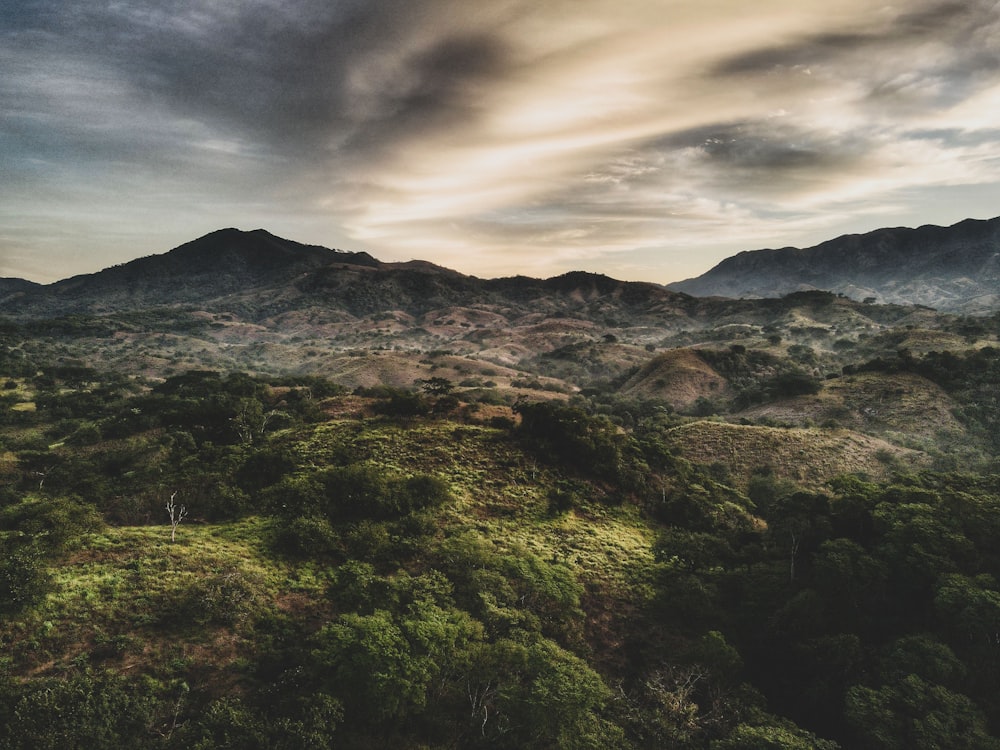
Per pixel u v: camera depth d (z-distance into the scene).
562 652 29.02
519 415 81.31
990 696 26.97
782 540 42.31
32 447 88.38
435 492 50.41
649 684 31.30
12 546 34.03
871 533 38.34
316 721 22.81
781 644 33.62
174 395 117.44
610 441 69.44
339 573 36.25
